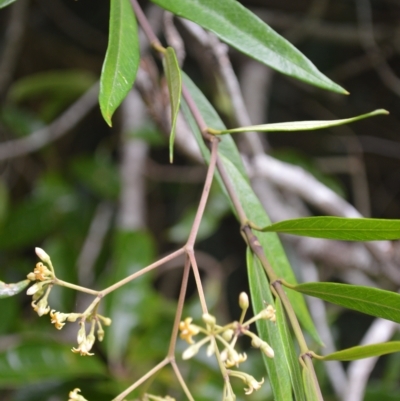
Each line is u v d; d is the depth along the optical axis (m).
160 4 0.38
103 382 0.56
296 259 0.75
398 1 0.92
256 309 0.35
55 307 0.73
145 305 0.63
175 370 0.35
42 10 1.05
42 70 1.10
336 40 0.94
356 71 0.97
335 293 0.34
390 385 0.70
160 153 1.11
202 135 0.39
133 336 0.65
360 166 0.96
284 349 0.34
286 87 1.04
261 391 0.66
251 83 0.88
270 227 0.36
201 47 0.57
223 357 0.33
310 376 0.34
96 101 0.91
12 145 0.91
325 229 0.35
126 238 0.66
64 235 0.93
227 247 1.06
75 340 0.75
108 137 1.12
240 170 0.42
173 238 0.77
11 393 0.78
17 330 0.76
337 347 0.82
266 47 0.37
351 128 1.03
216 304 0.85
